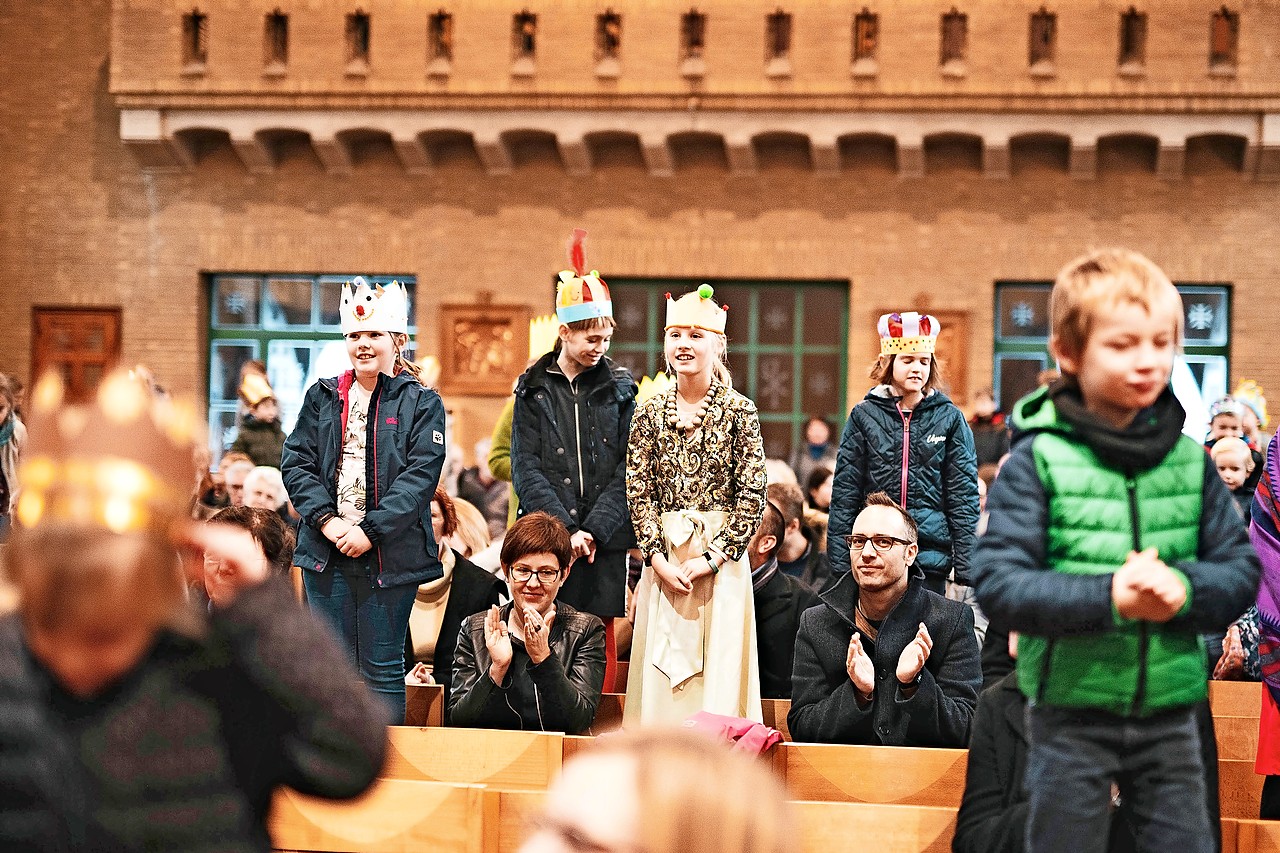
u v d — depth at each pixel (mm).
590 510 5195
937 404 5582
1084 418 2516
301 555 4793
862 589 4422
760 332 14102
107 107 14305
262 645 1739
